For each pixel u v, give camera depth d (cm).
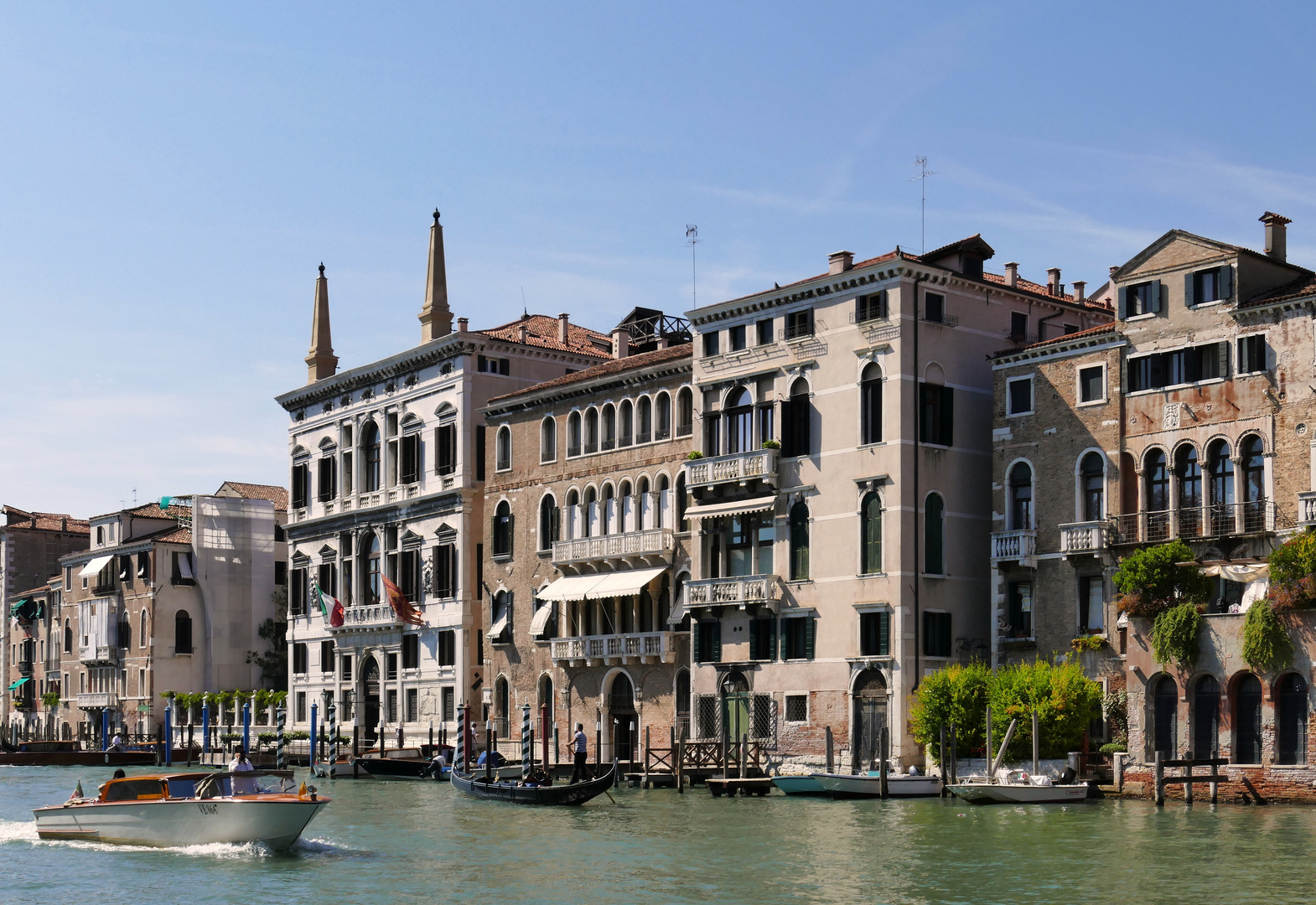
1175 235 4231
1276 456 3975
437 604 6494
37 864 3080
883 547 4647
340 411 7244
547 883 2794
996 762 4022
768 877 2814
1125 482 4306
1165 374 4241
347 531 7125
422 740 6525
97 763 7350
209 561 8575
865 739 4656
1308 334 3931
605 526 5681
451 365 6481
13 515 10719
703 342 5278
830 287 4856
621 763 5225
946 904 2517
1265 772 3616
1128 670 3938
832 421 4834
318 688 7338
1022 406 4578
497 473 6228
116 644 8875
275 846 3231
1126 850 2988
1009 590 4534
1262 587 3731
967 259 4866
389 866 3020
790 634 4922
